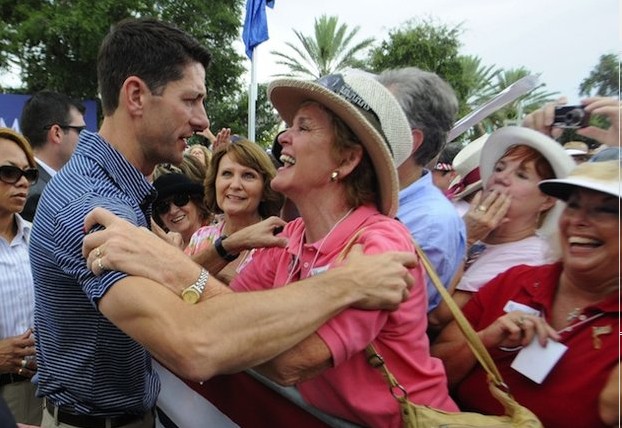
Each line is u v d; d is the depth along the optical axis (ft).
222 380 5.49
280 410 4.66
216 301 3.48
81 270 4.13
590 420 3.71
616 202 3.60
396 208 4.16
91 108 31.04
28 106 12.12
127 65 5.08
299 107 4.36
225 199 8.24
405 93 5.21
